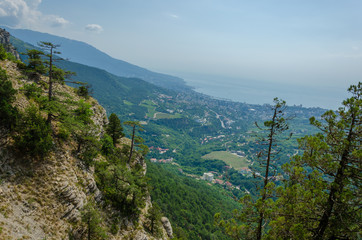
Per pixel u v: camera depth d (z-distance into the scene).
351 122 18.19
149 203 56.19
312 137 20.19
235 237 21.75
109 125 61.94
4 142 26.69
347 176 18.02
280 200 20.09
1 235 19.88
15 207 23.53
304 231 18.06
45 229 24.81
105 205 37.09
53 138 33.81
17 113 28.73
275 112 21.61
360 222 16.88
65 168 31.80
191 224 94.56
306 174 20.45
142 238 38.75
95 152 39.78
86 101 54.50
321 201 18.17
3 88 27.55
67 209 28.41
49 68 32.53
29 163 27.98
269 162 22.45
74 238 27.88
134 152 64.44
